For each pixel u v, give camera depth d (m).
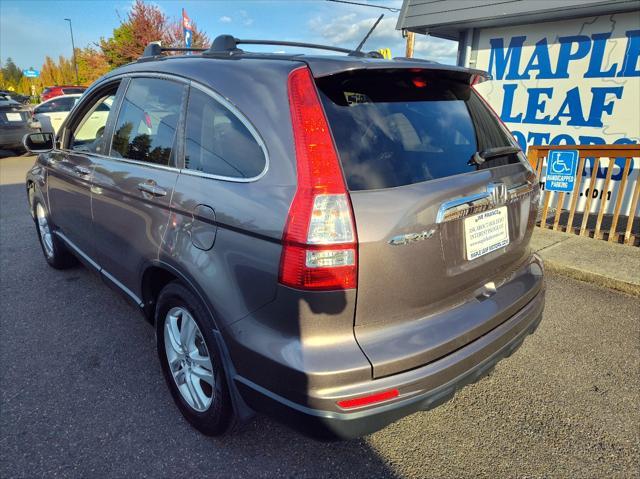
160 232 2.38
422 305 1.93
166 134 2.49
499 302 2.21
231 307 1.95
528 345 3.33
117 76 3.15
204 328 2.13
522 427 2.52
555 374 2.99
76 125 3.65
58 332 3.52
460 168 2.13
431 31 8.23
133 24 25.88
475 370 2.02
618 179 6.62
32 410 2.66
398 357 1.77
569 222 5.53
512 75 7.55
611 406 2.68
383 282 1.77
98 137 3.32
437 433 2.48
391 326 1.85
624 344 3.34
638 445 2.39
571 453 2.34
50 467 2.25
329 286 1.70
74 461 2.29
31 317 3.76
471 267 2.11
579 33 6.73
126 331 3.54
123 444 2.40
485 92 7.91
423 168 1.98
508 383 2.90
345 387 1.72
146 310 2.80
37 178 4.35
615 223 5.21
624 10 6.16
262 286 1.83
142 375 2.99
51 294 4.18
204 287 2.05
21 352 3.25
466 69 2.38
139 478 2.19
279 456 2.33
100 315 3.79
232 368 2.01
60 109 15.59
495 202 2.19
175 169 2.37
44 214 4.54
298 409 1.76
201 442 2.41
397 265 1.79
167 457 2.32
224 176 2.06
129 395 2.79
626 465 2.27
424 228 1.85
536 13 6.49
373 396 1.74
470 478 2.19
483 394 2.79
